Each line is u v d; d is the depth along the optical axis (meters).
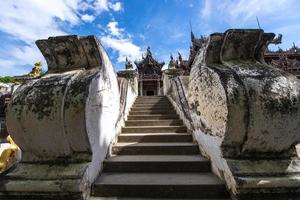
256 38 4.06
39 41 4.24
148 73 41.97
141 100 12.95
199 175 4.29
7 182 3.45
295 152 3.57
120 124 6.88
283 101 3.36
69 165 3.62
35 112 3.53
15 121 3.56
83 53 4.37
